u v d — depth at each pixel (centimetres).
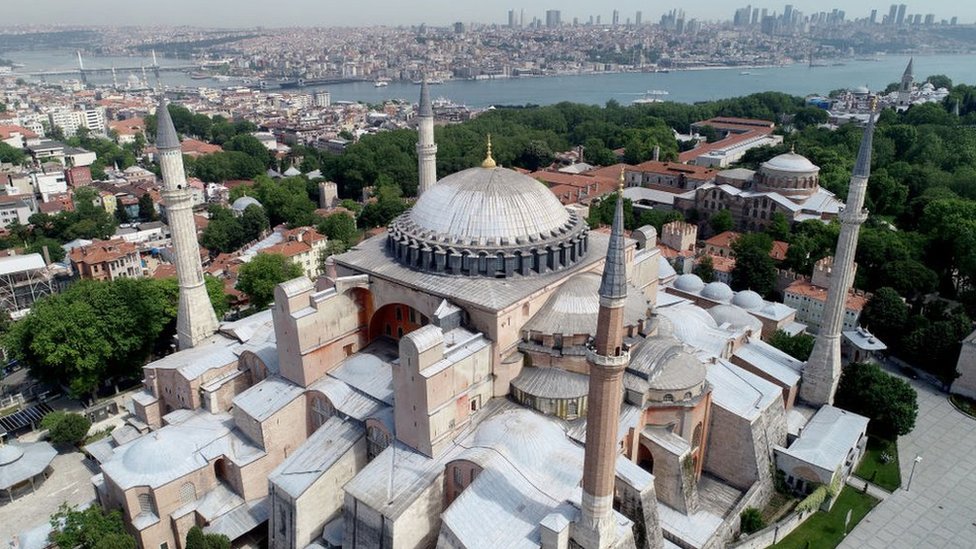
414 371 6216
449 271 7369
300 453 7006
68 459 8956
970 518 7569
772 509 7600
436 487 6262
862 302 11769
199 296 9488
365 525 6153
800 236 14562
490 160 7988
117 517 6969
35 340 9575
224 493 7456
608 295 4772
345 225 17788
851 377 9000
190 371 8325
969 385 10038
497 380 6975
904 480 8200
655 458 7044
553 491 5903
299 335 7381
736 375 8162
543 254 7369
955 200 15625
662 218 16850
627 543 5862
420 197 8456
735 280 13488
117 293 10250
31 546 6919
